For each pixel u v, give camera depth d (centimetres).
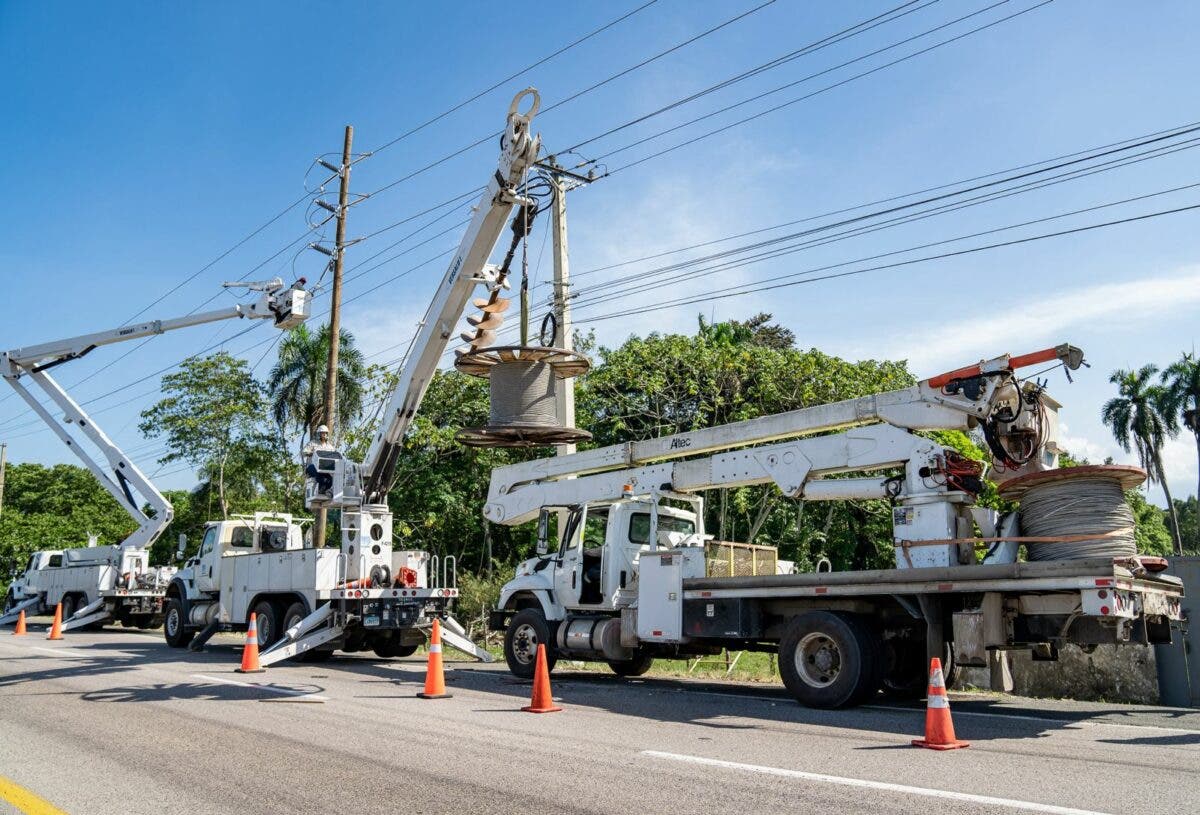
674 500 1379
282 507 3750
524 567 1396
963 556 975
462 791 585
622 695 1112
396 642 1692
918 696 1096
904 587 920
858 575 958
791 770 641
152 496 2402
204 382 3631
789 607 1057
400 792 585
